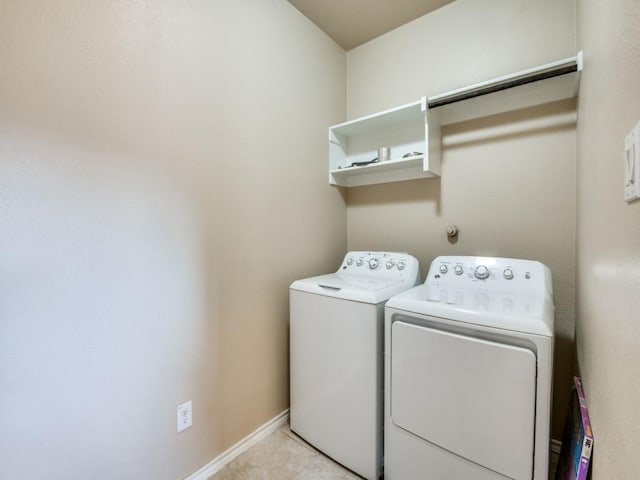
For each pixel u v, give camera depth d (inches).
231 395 58.6
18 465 34.7
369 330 52.0
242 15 59.4
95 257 40.2
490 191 65.4
